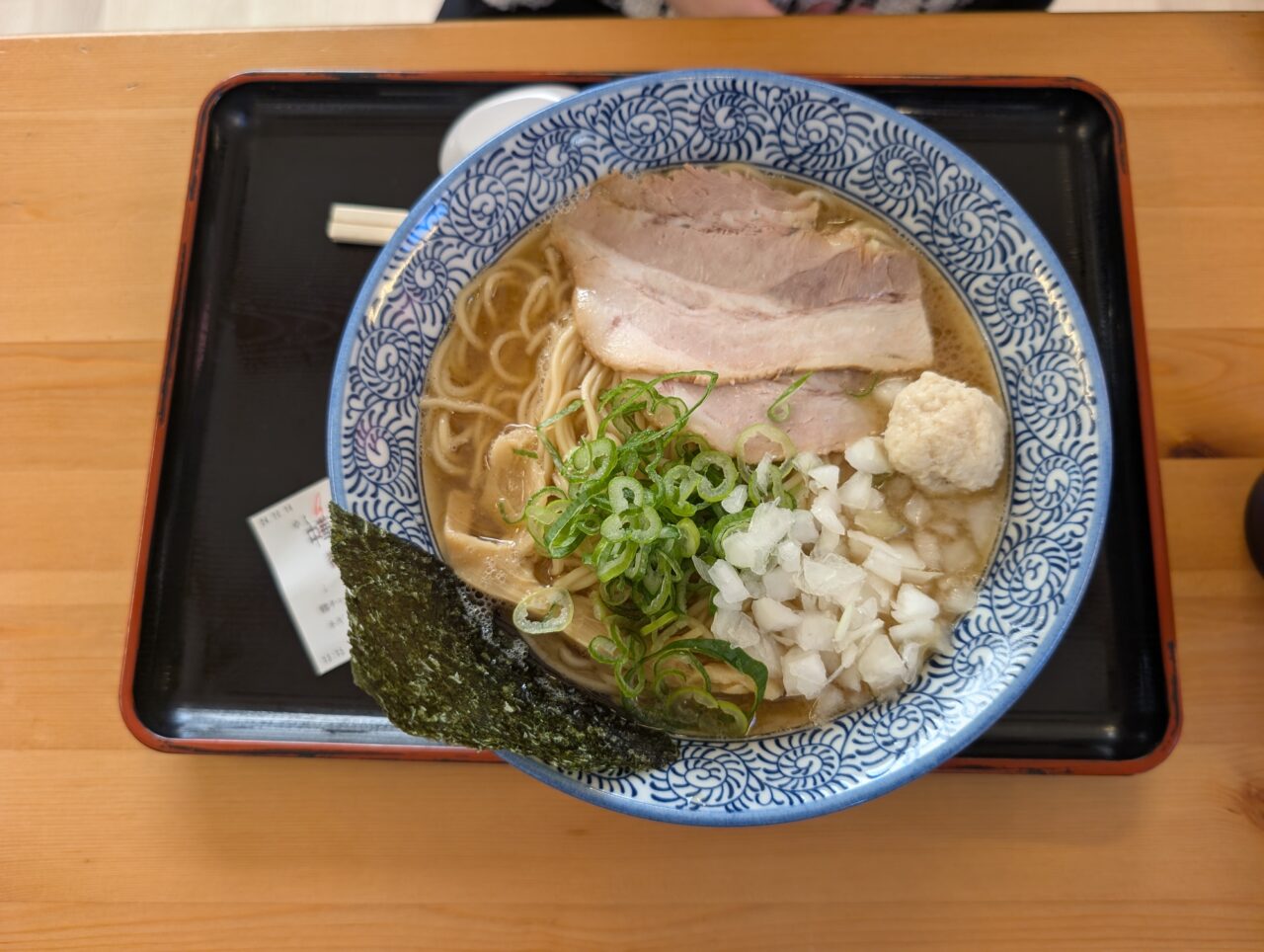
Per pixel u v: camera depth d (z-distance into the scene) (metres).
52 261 0.37
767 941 0.31
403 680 0.30
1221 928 0.31
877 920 0.31
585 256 0.35
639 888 0.32
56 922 0.32
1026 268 0.32
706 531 0.31
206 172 0.37
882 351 0.34
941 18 0.38
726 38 0.38
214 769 0.33
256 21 0.49
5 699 0.33
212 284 0.36
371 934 0.32
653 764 0.30
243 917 0.32
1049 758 0.31
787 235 0.35
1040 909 0.31
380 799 0.32
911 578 0.32
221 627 0.33
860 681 0.31
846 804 0.28
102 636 0.34
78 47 0.39
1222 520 0.33
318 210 0.37
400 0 0.49
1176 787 0.31
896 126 0.32
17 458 0.35
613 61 0.38
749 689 0.32
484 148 0.32
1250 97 0.36
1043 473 0.31
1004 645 0.30
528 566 0.33
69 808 0.32
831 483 0.32
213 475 0.35
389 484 0.32
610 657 0.31
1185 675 0.32
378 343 0.32
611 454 0.31
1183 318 0.35
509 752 0.29
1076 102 0.36
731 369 0.34
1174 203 0.36
